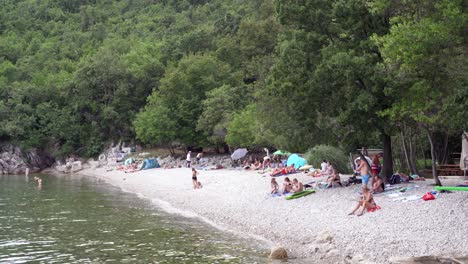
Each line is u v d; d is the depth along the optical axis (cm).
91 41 15275
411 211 2144
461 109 2411
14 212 3145
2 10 16788
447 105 2422
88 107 9931
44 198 4003
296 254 1862
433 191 2483
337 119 2745
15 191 4691
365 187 2302
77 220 2786
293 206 2678
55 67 12419
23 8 17900
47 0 18825
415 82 2333
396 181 2919
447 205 2155
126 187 4950
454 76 2047
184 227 2508
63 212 3127
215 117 6769
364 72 2597
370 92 2652
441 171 3519
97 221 2742
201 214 2919
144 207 3322
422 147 4094
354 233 1961
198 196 3603
